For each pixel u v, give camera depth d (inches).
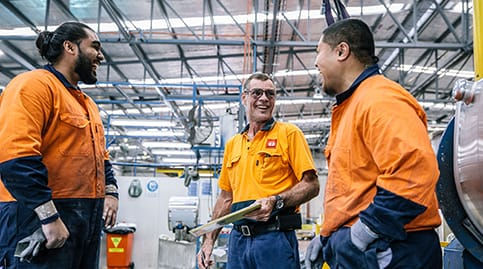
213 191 305.6
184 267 257.1
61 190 65.8
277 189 82.0
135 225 310.2
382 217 43.0
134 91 389.4
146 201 316.8
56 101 65.9
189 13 263.7
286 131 84.4
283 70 375.9
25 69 319.6
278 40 278.5
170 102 383.2
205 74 359.9
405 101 47.3
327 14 73.5
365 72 53.2
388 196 43.1
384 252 44.8
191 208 267.6
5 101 61.9
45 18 237.6
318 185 82.4
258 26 284.5
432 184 42.7
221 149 221.6
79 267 69.3
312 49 330.6
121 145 444.8
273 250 77.8
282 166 82.9
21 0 234.4
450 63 342.0
